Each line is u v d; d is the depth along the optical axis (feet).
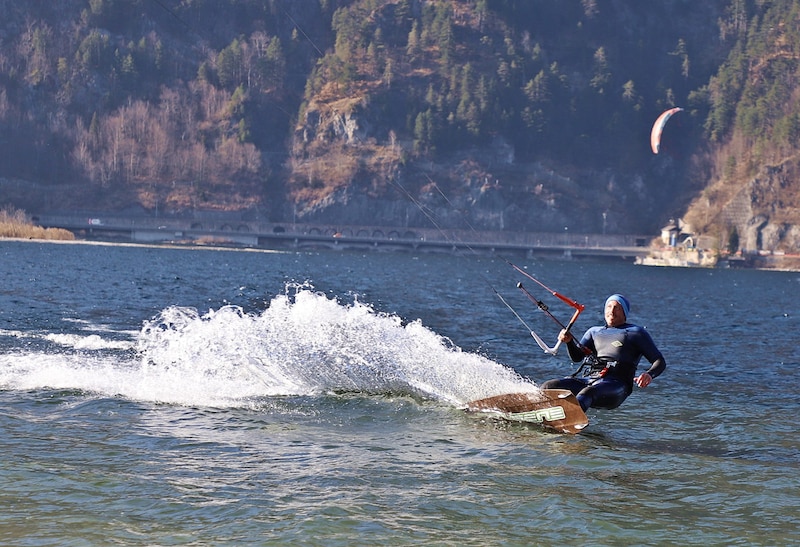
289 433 90.68
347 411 101.30
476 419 100.07
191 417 95.61
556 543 62.13
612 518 67.36
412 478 76.13
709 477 79.51
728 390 130.21
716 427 102.06
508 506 69.36
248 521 64.03
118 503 66.85
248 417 96.63
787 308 428.15
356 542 60.90
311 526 63.31
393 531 63.10
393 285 483.10
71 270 452.76
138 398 103.14
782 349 199.31
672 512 69.31
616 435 96.12
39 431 86.69
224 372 113.60
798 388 134.00
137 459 78.59
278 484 72.95
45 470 73.67
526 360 156.87
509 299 391.24
